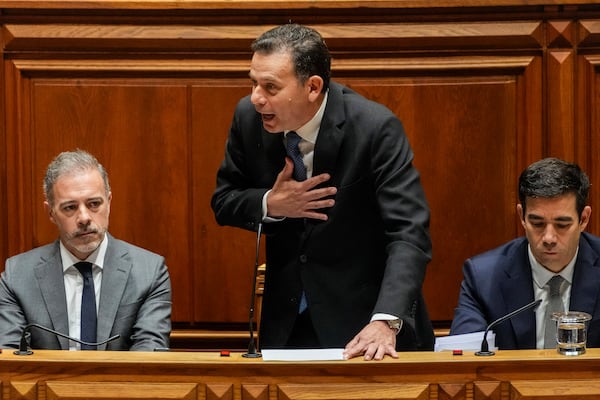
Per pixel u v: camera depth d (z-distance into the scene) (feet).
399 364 21.11
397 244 23.76
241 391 21.16
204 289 35.78
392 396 21.04
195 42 35.53
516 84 35.55
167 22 35.58
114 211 35.68
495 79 35.55
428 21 35.55
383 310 22.59
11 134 35.73
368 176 24.84
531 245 26.08
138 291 27.99
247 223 25.13
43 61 35.73
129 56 35.65
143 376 21.29
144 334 27.40
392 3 35.24
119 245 28.58
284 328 25.26
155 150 35.63
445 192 35.55
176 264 35.73
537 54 35.60
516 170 35.60
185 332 35.73
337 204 24.84
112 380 21.30
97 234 27.32
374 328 22.31
